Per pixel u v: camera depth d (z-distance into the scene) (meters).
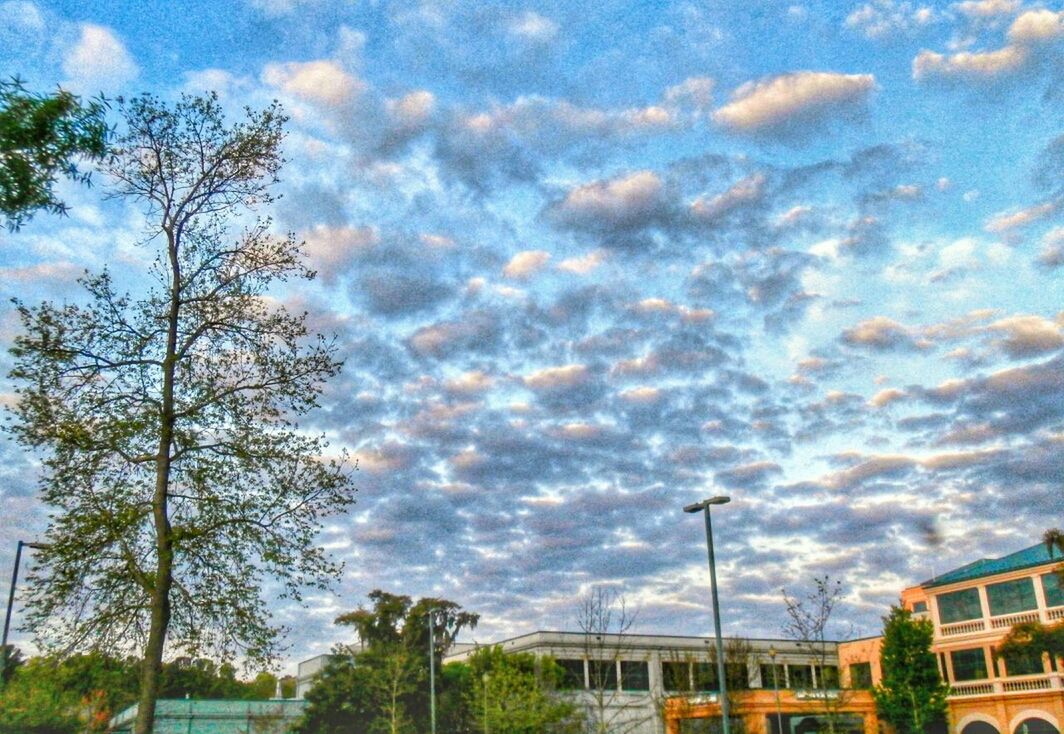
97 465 21.48
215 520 22.14
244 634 22.36
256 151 23.88
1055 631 56.09
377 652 66.88
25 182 14.42
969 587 66.38
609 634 73.19
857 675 76.06
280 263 24.27
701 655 76.69
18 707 53.69
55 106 14.47
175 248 23.30
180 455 22.27
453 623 73.50
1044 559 63.44
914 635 62.22
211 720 66.38
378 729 65.56
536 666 65.62
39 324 21.45
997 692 61.06
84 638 21.31
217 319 22.95
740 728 60.06
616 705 69.75
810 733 62.59
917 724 59.91
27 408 21.22
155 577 21.25
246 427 22.88
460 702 68.81
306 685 88.75
